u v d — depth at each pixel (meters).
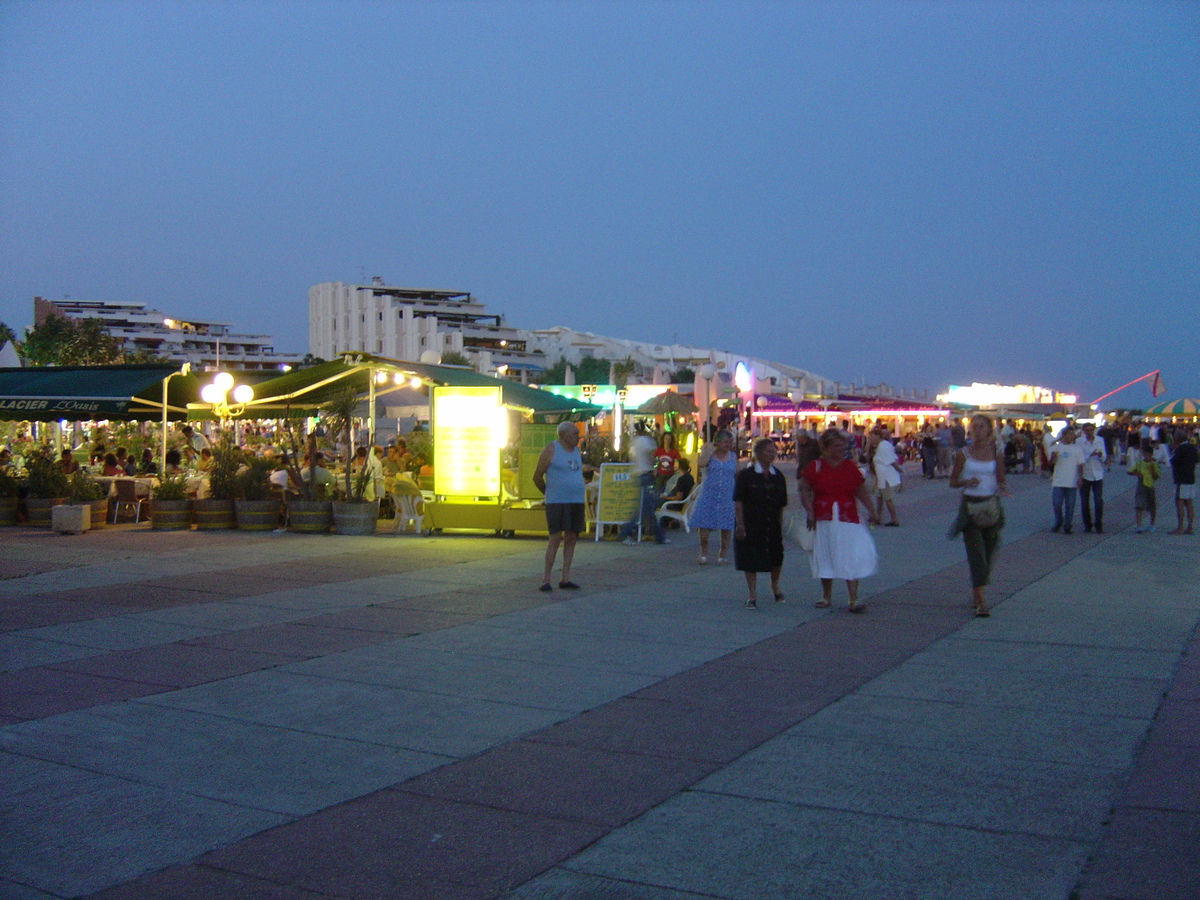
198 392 21.19
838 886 3.78
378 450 19.50
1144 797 4.60
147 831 4.32
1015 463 35.12
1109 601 9.76
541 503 15.82
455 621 8.96
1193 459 15.76
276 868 3.96
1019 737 5.53
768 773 5.00
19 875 3.90
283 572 11.96
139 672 7.10
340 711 6.14
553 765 5.15
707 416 22.58
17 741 5.55
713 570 12.20
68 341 68.62
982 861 3.97
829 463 9.41
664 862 4.00
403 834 4.29
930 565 12.46
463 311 152.88
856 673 7.02
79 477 17.38
